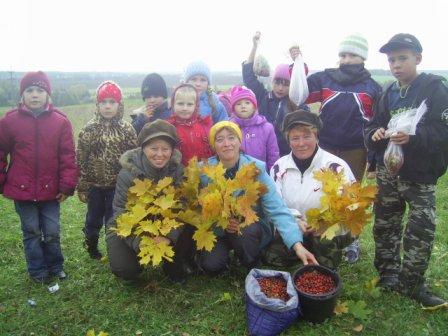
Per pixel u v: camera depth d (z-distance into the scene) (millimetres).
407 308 2160
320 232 2270
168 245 2242
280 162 2543
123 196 2363
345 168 2396
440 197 4266
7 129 2436
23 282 2562
